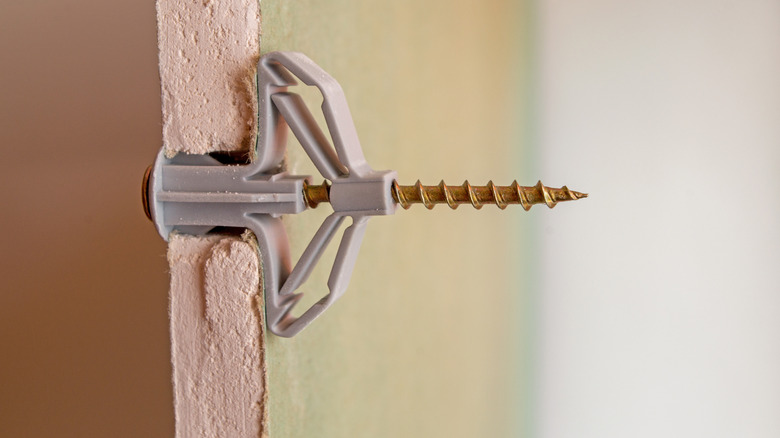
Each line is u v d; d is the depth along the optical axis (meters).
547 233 0.30
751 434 0.32
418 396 0.25
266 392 0.18
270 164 0.18
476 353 0.28
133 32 0.26
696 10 0.29
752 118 0.30
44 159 0.27
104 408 0.27
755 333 0.31
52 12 0.26
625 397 0.31
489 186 0.17
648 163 0.30
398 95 0.24
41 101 0.26
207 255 0.18
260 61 0.17
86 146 0.26
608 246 0.31
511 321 0.30
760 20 0.29
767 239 0.31
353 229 0.17
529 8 0.28
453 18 0.26
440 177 0.26
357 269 0.23
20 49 0.26
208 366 0.18
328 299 0.18
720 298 0.31
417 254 0.25
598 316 0.31
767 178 0.30
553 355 0.30
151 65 0.26
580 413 0.31
